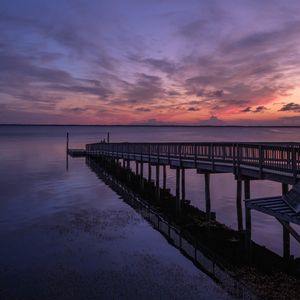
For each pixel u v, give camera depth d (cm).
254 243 1438
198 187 3028
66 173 3641
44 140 10419
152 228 1616
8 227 1653
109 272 1124
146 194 2556
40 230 1600
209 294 966
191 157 1995
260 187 2966
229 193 2742
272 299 926
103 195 2478
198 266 1156
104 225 1670
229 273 1096
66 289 1014
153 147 2522
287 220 916
